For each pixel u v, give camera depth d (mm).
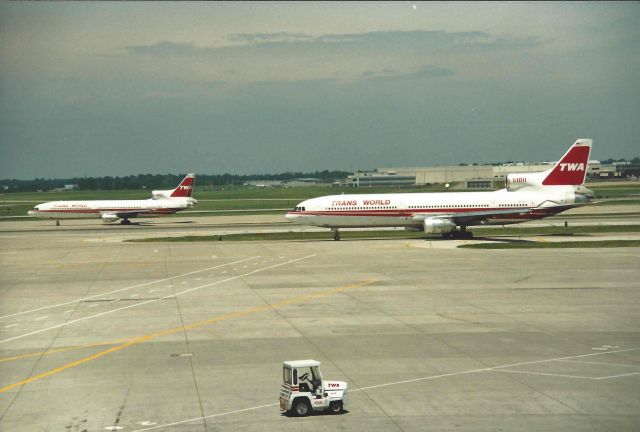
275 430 60156
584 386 70938
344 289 130625
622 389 69938
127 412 65188
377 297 121750
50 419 63594
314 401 63531
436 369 77500
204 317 108000
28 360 84438
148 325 102938
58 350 89125
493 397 67875
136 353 86688
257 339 92875
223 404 67125
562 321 100875
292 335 94750
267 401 67812
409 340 90812
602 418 61875
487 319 102688
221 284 140000
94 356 85625
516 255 175375
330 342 90438
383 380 73750
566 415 62719
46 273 160625
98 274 158000
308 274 150875
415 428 60094
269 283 139875
